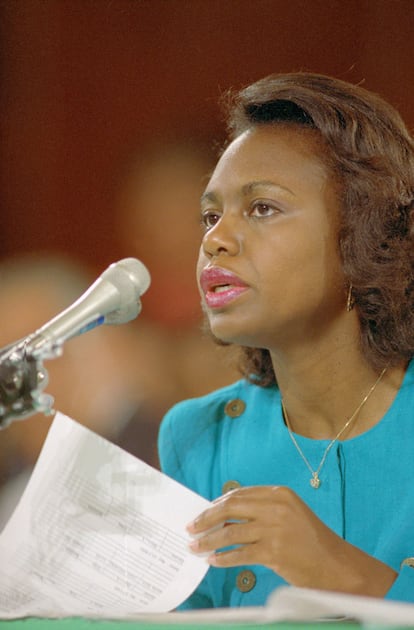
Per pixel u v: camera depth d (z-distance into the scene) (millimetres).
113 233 9625
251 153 4457
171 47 9641
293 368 4633
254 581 4621
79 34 9773
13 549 4082
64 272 9281
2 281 8914
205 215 4629
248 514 3865
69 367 7637
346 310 4535
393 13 9141
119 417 7711
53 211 9844
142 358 8141
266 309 4324
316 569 3803
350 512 4555
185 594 3916
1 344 8109
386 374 4688
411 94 9133
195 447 5148
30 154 9906
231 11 9500
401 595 3822
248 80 9469
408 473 4508
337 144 4441
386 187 4480
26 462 7270
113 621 3240
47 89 9844
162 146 9578
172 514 4113
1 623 3406
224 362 5340
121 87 9727
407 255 4551
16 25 9820
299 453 4758
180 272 9195
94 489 4191
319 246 4363
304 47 9336
